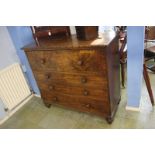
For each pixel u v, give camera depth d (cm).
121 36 210
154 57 246
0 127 209
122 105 209
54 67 171
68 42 156
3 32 204
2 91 208
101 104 170
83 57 144
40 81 201
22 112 232
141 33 142
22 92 238
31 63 188
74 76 165
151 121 178
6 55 214
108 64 141
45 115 218
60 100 205
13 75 219
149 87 187
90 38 149
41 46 163
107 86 151
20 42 207
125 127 176
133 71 167
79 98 182
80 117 202
